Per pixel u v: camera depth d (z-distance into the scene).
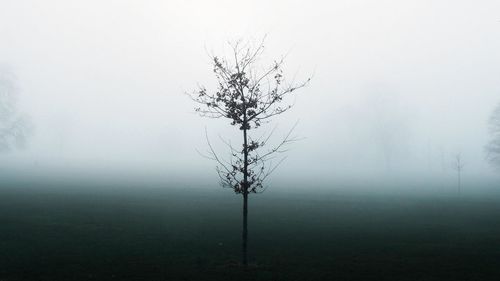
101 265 15.45
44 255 16.67
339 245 19.61
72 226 22.86
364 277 14.28
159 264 15.77
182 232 22.36
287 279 14.04
